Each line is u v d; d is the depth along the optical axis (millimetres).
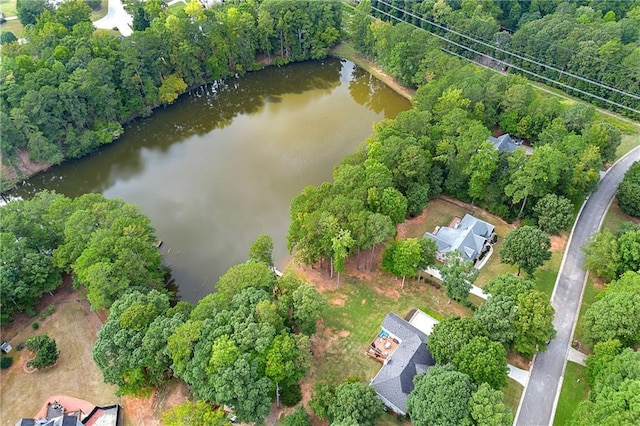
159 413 71375
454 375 61938
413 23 186875
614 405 58688
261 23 166125
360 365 77688
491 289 77812
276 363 65625
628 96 134750
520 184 96562
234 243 105750
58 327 85375
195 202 117812
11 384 76250
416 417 61750
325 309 81375
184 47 151875
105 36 147875
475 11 172375
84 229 86688
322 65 181500
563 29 148375
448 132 109625
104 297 77312
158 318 71500
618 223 102750
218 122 150750
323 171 126500
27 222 89438
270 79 174125
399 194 93750
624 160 120938
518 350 72000
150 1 180625
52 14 172875
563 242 99062
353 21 173750
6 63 127000
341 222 87562
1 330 84812
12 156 121312
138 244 85312
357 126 145500
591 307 76312
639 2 171125
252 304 72500
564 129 111562
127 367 67812
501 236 101375
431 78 147125
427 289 91000
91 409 72312
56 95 125000
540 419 69688
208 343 66250
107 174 130625
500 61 163250
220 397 61625
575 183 101188
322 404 66875
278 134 142875
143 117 150125
